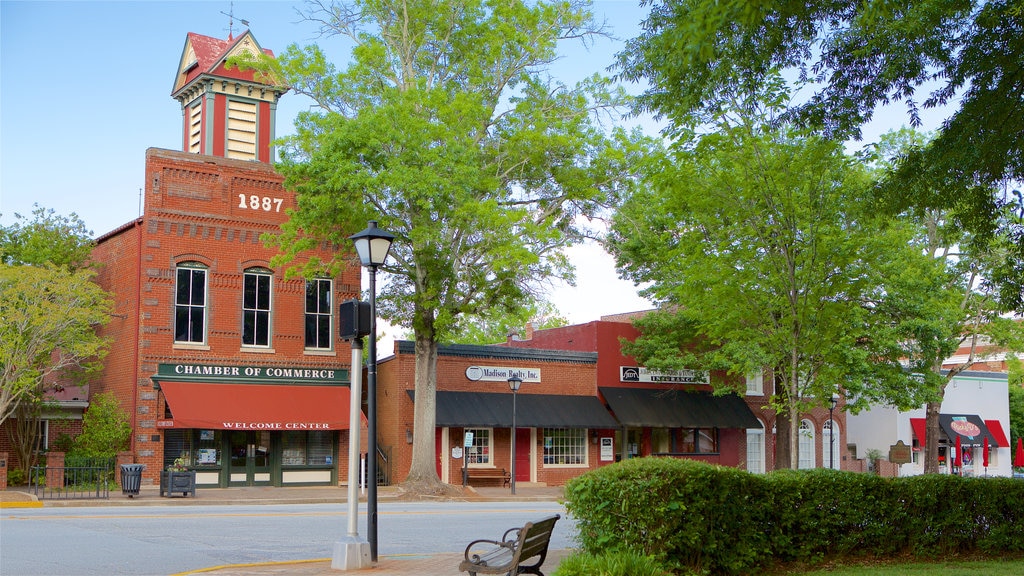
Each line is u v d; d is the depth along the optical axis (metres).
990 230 17.95
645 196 33.22
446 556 14.77
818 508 13.92
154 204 32.84
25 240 34.81
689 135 17.73
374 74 32.22
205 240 33.69
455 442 36.75
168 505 26.78
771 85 16.80
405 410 35.59
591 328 41.03
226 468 33.47
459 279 31.69
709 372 42.38
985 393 52.41
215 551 15.40
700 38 9.89
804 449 45.81
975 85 15.66
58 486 29.03
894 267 33.78
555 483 38.88
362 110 30.06
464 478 35.28
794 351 18.47
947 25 15.25
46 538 16.89
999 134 15.52
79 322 30.52
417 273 32.22
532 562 13.16
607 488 12.03
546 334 44.25
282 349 34.66
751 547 12.82
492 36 32.28
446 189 28.83
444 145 30.23
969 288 39.59
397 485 34.25
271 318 34.66
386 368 36.62
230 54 37.75
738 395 43.00
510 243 29.50
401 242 31.38
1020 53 14.97
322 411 34.59
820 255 17.92
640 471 12.12
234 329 33.88
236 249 34.22
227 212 34.12
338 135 28.66
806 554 13.62
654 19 15.98
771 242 18.56
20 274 29.11
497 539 17.86
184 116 39.81
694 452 42.47
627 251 38.12
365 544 13.41
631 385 41.12
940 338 36.34
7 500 25.88
